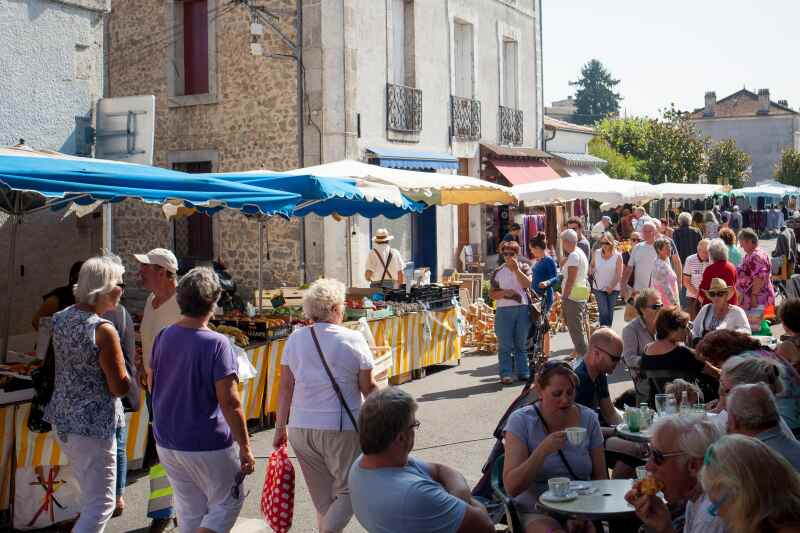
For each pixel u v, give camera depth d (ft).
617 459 18.58
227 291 36.91
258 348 28.30
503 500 15.51
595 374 19.47
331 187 31.01
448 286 40.91
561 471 16.01
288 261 54.19
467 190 41.01
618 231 78.95
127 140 32.09
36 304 31.63
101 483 16.89
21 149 25.85
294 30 53.93
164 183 22.53
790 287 36.19
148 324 20.62
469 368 40.45
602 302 40.96
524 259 53.88
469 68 72.90
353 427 16.83
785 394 18.07
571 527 15.42
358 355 16.99
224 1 55.88
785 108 242.99
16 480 19.86
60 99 31.53
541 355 37.35
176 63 58.90
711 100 248.52
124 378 16.92
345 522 16.83
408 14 63.87
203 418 15.57
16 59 30.07
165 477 19.45
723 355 20.16
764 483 9.34
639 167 141.38
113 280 17.21
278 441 17.54
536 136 86.07
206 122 57.31
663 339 22.63
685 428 13.11
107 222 33.19
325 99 53.67
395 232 62.69
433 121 66.59
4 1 29.60
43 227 31.65
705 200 134.51
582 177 60.18
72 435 16.66
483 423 29.40
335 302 17.43
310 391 16.90
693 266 39.86
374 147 58.54
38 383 17.15
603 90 298.15
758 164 243.40
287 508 17.07
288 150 54.49
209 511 15.84
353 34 55.52
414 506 11.53
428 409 31.68
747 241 36.01
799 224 65.82
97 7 32.65
